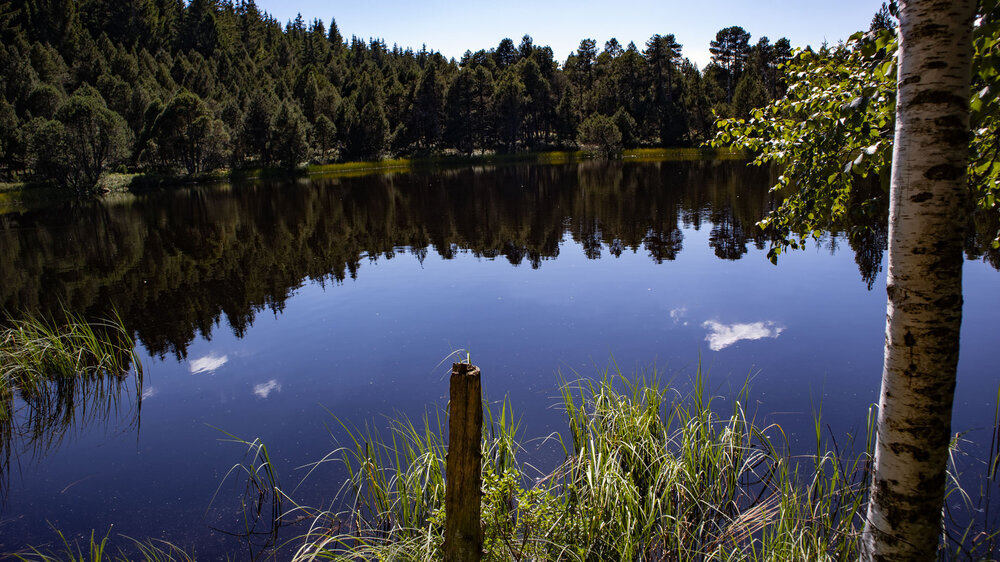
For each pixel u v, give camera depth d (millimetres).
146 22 103875
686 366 7039
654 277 11617
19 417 6539
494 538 3404
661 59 81438
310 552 4004
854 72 3580
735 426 4852
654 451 4359
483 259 14281
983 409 5613
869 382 6367
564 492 4133
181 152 51469
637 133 74438
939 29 1965
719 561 3561
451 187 34219
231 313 10359
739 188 26875
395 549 3539
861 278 10906
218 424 6230
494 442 4570
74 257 16000
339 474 5086
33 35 83875
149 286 12484
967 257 11094
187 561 4086
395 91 80625
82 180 39438
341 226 20297
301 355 8180
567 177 38594
